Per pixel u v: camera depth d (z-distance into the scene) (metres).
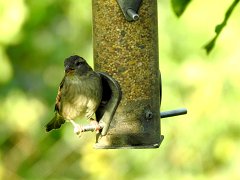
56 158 16.42
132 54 9.86
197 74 15.01
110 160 15.77
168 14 15.16
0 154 16.52
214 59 15.07
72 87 9.92
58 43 17.12
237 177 15.04
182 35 15.09
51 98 16.94
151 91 9.92
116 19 9.84
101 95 9.88
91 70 9.92
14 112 16.70
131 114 9.87
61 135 16.38
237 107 15.09
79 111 10.01
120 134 9.88
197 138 15.18
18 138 16.70
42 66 17.28
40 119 16.77
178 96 14.97
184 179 15.15
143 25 9.85
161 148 15.28
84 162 15.98
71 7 16.81
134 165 15.53
